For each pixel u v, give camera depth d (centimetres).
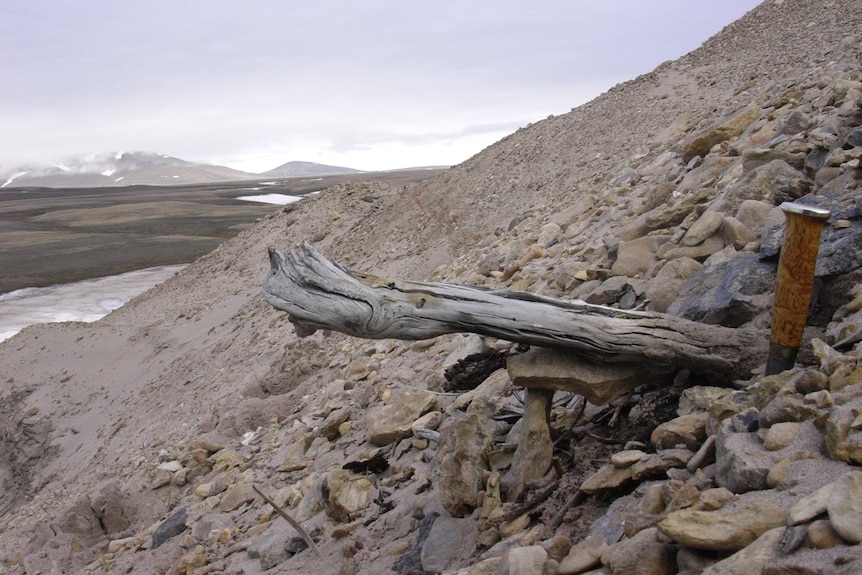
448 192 2383
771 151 795
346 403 969
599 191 1431
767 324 537
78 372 2822
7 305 4219
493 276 1252
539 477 509
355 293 481
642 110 2027
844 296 511
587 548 367
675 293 652
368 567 547
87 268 5284
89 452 2173
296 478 845
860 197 544
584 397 545
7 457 2588
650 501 374
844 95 951
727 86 1875
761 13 2344
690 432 434
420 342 1031
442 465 560
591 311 502
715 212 723
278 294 489
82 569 948
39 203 15312
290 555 659
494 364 740
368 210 3186
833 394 359
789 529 278
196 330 2798
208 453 1167
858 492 273
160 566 797
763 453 347
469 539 509
